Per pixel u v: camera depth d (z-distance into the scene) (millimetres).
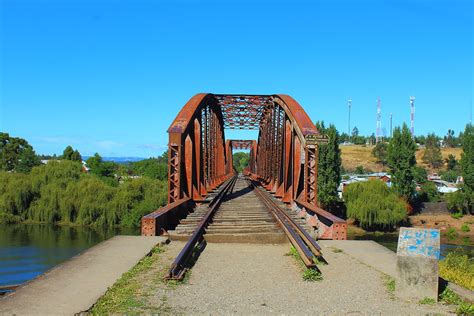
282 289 7824
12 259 41219
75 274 8258
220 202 23672
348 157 178500
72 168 71812
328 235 13203
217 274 8922
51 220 64375
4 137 118000
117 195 64375
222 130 41188
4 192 66375
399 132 70562
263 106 34031
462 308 6680
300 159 20266
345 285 8086
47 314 6121
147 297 7168
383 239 56719
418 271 7328
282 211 18172
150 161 124812
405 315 6547
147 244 11266
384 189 65812
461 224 64688
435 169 154375
